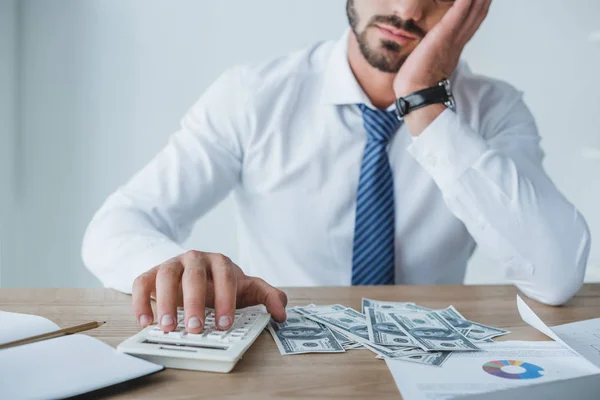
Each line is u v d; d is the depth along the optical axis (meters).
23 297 0.98
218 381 0.63
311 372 0.67
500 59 2.59
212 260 0.80
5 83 2.44
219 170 1.47
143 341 0.69
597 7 2.54
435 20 1.29
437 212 1.47
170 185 1.40
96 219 1.22
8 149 2.48
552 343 0.78
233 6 2.54
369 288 1.09
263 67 1.52
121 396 0.59
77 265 2.61
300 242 1.49
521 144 1.42
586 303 1.07
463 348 0.74
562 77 2.59
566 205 1.21
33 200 2.58
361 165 1.44
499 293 1.09
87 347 0.65
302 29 2.55
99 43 2.53
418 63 1.24
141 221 1.21
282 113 1.48
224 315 0.73
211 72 2.56
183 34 2.54
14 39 2.48
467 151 1.20
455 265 1.53
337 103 1.44
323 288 1.08
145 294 0.78
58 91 2.54
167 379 0.64
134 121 2.57
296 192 1.48
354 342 0.77
